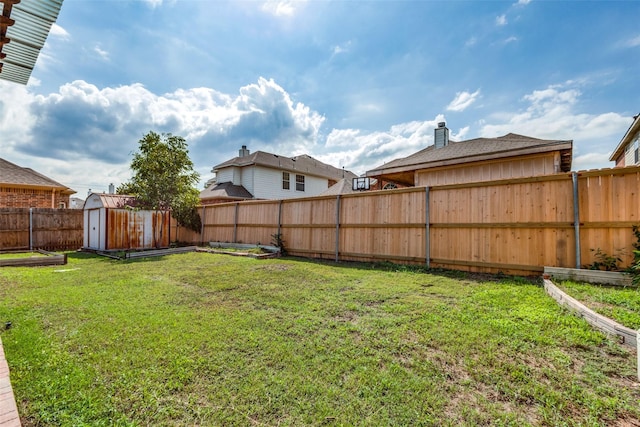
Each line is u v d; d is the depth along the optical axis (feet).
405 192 22.66
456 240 20.21
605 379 6.86
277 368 7.62
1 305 12.88
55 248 37.50
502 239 18.42
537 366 7.45
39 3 8.60
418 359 7.97
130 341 9.20
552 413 5.81
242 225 35.76
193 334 9.73
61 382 6.97
